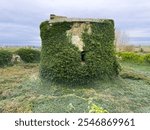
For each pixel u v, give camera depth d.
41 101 10.05
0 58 21.55
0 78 15.27
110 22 12.86
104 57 12.44
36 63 23.59
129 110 9.66
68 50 11.84
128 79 14.69
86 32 12.02
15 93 11.93
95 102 9.66
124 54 31.69
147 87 13.30
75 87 11.83
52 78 12.12
